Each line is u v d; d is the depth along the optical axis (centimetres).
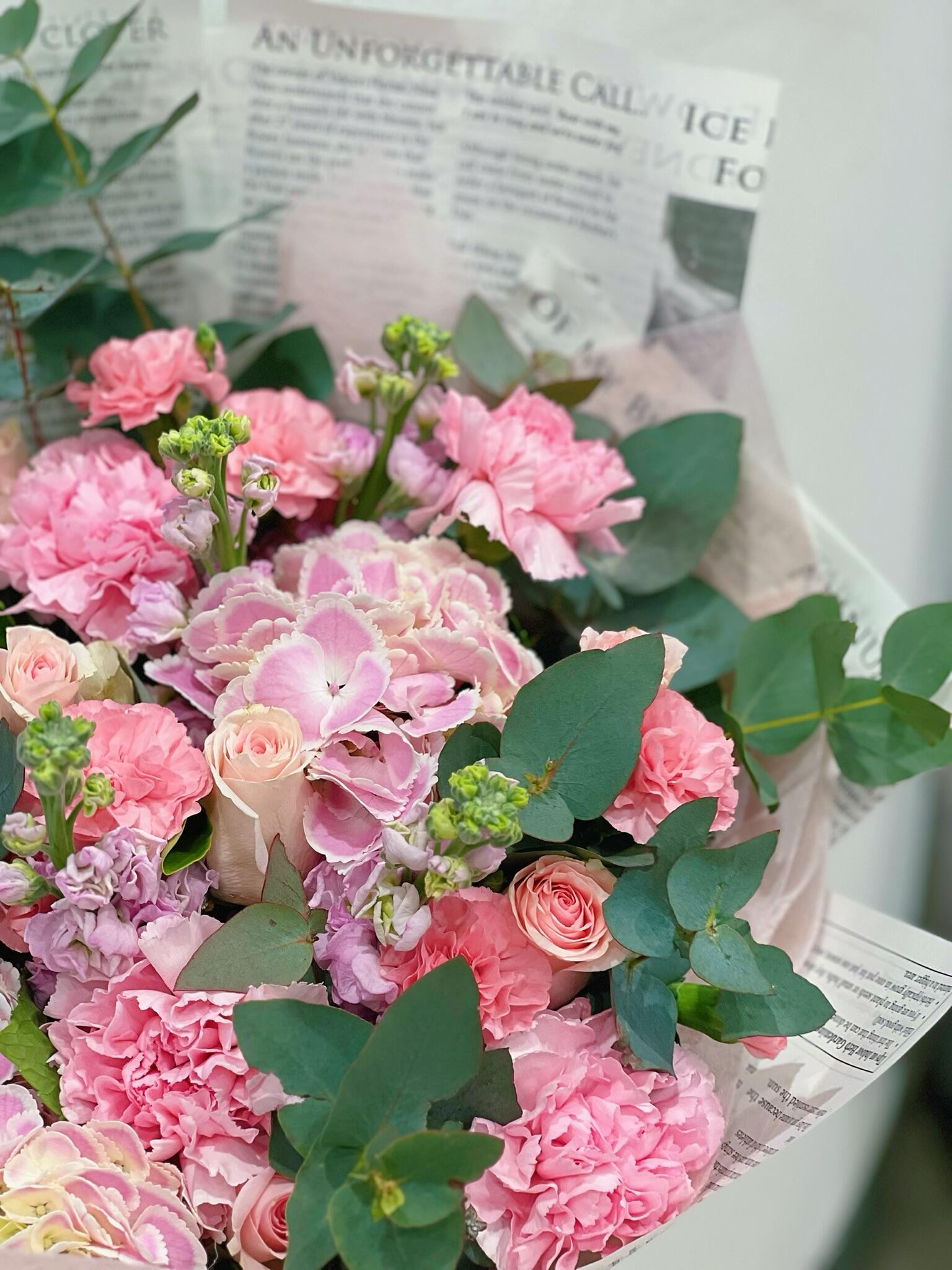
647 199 68
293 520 64
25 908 52
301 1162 50
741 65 67
